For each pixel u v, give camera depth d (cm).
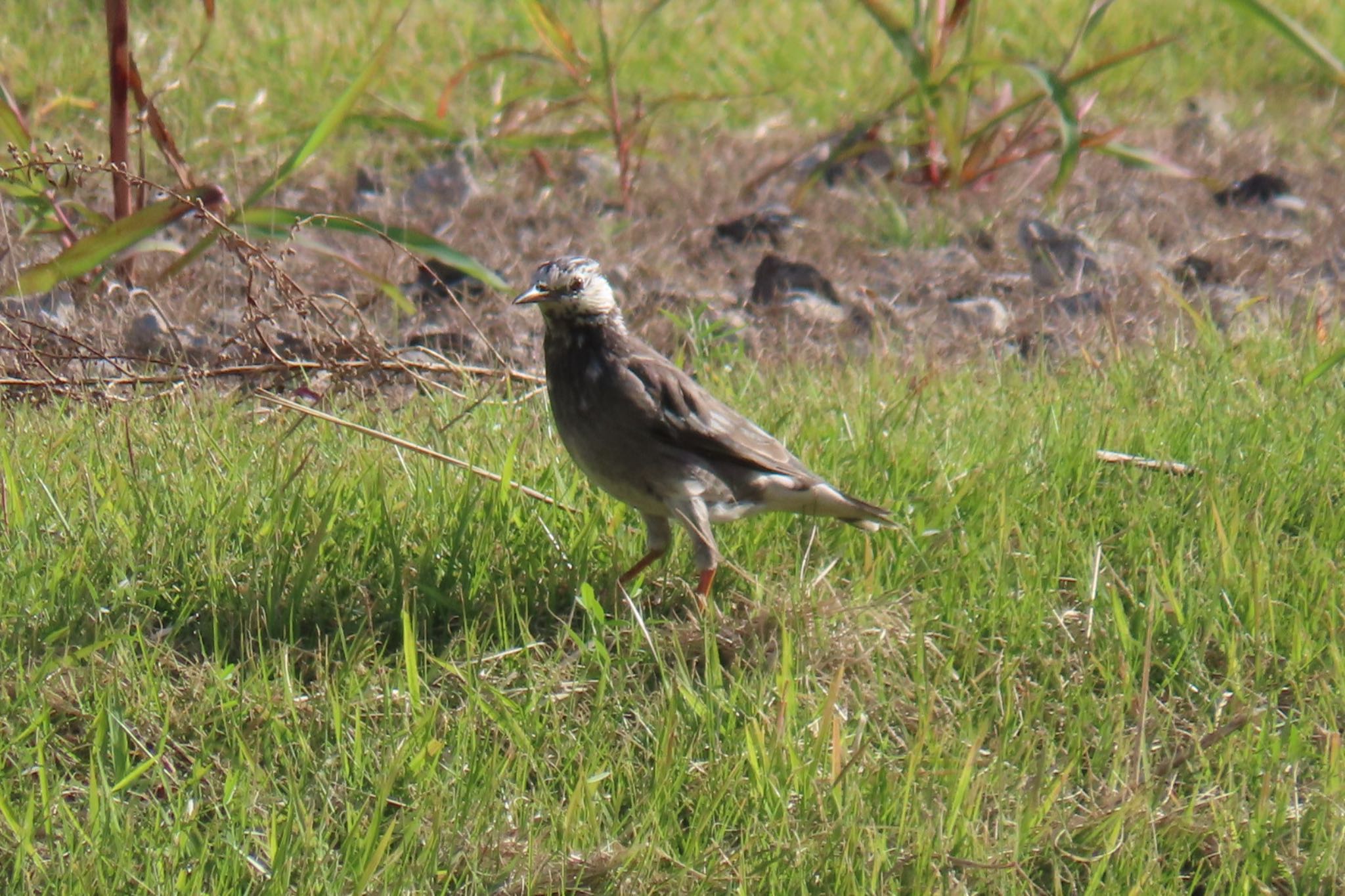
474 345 1398
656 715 823
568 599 956
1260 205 1844
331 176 1803
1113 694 844
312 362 1241
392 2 2373
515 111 1980
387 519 970
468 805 744
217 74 2014
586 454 979
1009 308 1546
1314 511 1041
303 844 709
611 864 712
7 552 924
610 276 1570
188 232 1648
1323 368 1186
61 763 781
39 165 1252
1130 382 1285
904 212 1780
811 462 1095
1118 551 998
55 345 1248
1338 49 2416
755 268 1631
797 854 714
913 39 1736
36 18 2159
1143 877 707
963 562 967
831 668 878
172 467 1039
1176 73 2316
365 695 834
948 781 762
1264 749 795
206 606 912
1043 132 1948
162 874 692
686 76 2205
